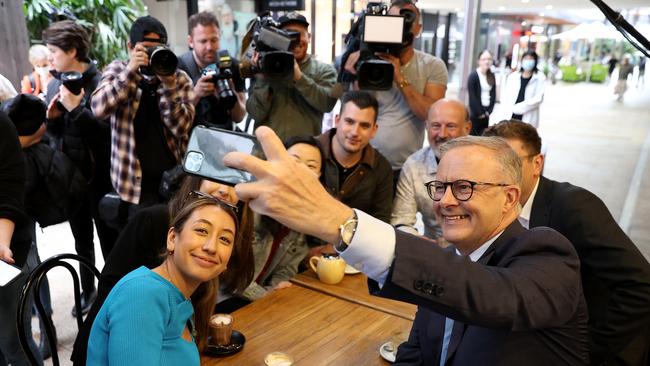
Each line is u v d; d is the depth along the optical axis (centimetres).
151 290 108
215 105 268
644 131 481
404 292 74
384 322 151
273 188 65
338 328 147
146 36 234
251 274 158
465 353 95
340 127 217
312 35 449
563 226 141
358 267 74
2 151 169
